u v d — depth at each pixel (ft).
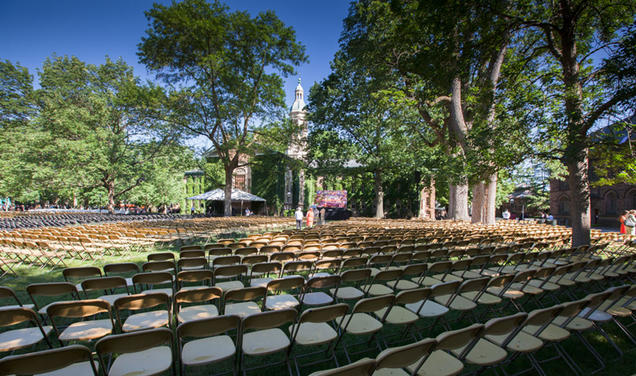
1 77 111.75
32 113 111.04
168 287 17.99
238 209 130.31
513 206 141.28
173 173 101.86
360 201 121.70
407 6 40.93
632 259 17.93
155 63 69.82
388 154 80.53
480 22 31.89
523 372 9.71
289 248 21.90
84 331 9.99
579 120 24.21
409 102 52.21
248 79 78.64
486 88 37.47
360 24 59.67
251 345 9.12
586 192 26.45
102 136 84.33
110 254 29.91
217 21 64.85
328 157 88.94
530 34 43.88
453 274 18.16
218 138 84.64
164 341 7.73
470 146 33.96
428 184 84.94
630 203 75.15
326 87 85.40
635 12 26.53
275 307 12.48
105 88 107.24
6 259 25.72
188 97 74.69
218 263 16.81
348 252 20.08
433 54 35.37
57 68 110.63
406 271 14.61
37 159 81.30
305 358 10.91
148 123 88.84
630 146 25.12
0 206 114.62
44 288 11.26
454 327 13.37
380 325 10.54
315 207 95.66
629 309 12.61
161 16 63.10
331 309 9.07
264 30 70.33
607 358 11.04
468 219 62.18
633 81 20.98
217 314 11.62
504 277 13.03
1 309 8.38
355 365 6.00
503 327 8.48
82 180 82.69
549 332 10.18
